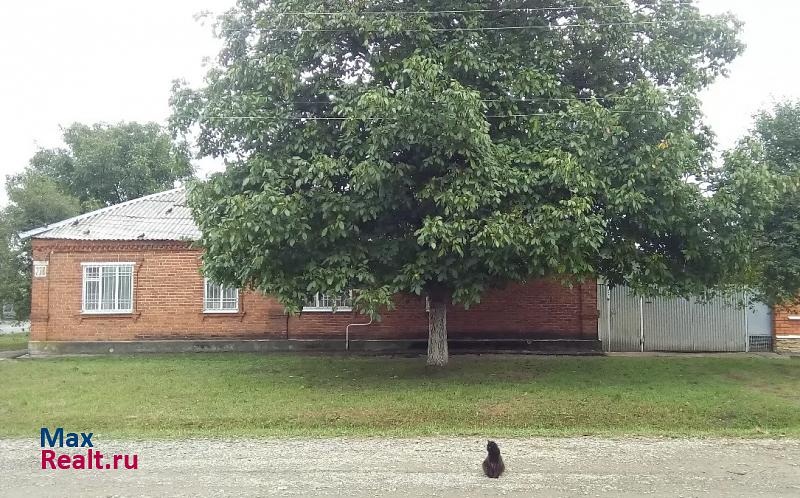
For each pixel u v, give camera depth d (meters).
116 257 19.45
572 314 18.39
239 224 10.64
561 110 11.95
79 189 35.59
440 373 13.95
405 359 16.83
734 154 11.49
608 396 11.34
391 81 12.01
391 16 11.82
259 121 11.46
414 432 8.80
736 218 11.38
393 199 11.27
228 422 9.52
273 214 10.29
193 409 10.41
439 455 7.48
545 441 8.20
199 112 12.16
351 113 11.05
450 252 11.22
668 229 11.60
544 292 18.45
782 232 13.03
